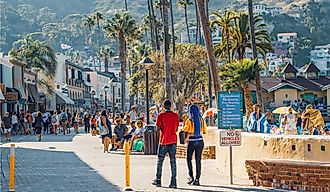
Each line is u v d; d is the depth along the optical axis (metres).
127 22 77.00
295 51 198.00
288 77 82.38
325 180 15.48
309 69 84.31
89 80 136.50
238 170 19.36
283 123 25.00
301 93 79.69
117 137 32.09
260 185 16.98
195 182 17.52
